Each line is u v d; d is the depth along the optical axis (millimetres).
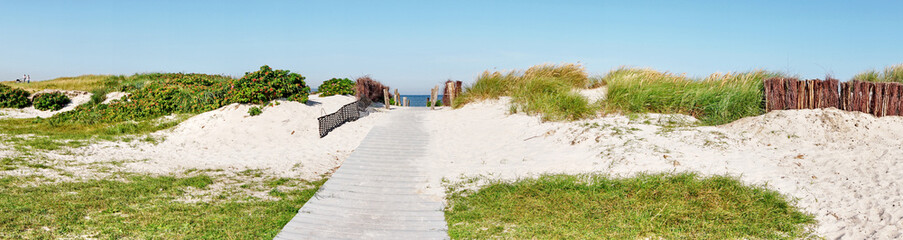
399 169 12000
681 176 9445
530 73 21875
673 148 11664
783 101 13672
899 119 12227
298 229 7750
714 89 16156
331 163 13695
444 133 16719
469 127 17328
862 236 6645
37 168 11328
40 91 26750
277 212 8719
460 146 14680
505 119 17453
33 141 14500
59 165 11859
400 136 16109
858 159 9891
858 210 7500
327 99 24422
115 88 27875
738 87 15703
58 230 7117
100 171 11586
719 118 14672
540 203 8680
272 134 17188
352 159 12977
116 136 16453
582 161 11703
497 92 21172
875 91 12469
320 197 9633
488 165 12242
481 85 21891
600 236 7207
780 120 12703
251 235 7359
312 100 23312
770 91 13930
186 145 15844
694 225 7441
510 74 22109
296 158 14180
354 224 8062
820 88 13086
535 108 17266
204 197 9641
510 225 7891
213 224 7785
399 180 11008
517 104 18516
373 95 29375
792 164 10047
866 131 11734
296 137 17047
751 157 10719
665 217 7734
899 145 10555
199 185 10539
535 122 16125
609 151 11984
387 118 20438
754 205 8062
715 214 7770
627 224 7574
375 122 19516
